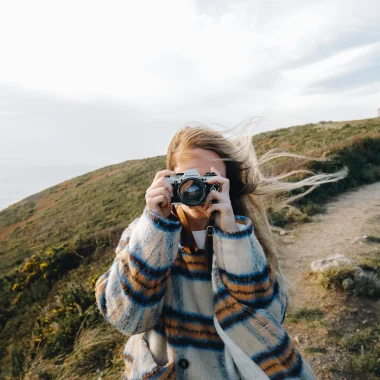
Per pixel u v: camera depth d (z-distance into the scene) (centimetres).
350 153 1428
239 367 113
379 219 800
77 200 3195
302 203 963
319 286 467
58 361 479
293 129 3475
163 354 126
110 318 118
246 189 152
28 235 2667
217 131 146
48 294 1076
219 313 115
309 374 115
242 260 114
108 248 1223
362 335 355
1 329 1011
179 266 127
